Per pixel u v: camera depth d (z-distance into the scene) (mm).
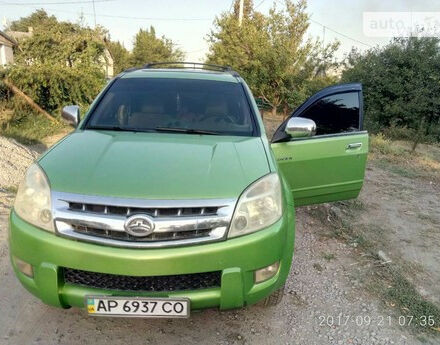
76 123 3375
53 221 2092
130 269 2027
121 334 2562
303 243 4070
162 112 3227
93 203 2053
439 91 12102
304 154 3650
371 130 12672
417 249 4262
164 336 2566
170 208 2053
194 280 2158
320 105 3848
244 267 2141
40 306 2771
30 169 2377
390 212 5410
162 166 2328
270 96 14680
